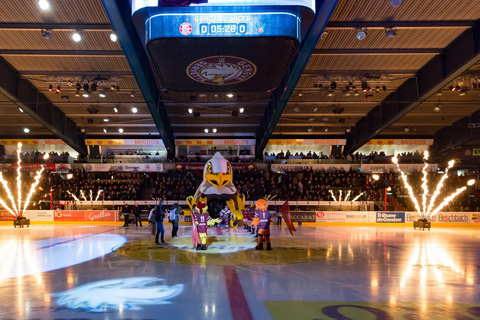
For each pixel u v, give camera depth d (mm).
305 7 15969
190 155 46281
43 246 14898
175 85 22406
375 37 22000
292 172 44062
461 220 31406
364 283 8078
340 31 21078
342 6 18531
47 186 38875
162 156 43812
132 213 32469
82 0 17922
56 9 18672
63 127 37500
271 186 39531
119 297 6770
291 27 16078
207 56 18328
